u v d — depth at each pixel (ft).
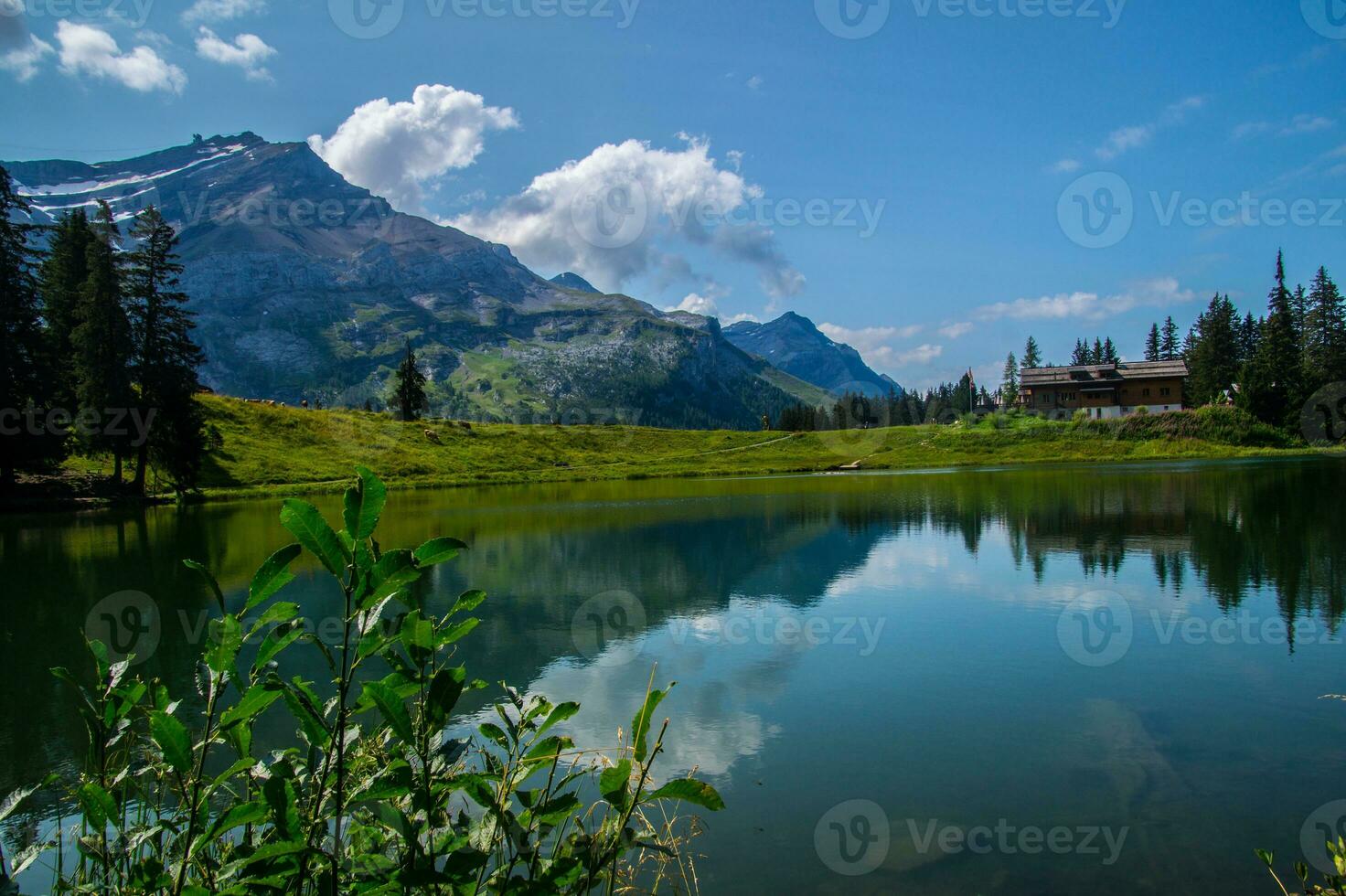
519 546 64.08
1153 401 278.46
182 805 6.14
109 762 9.25
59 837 7.53
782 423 391.04
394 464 168.14
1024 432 225.35
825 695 26.55
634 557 57.62
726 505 100.01
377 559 5.45
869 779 20.06
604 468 189.47
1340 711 24.48
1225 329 272.92
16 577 51.01
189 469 120.37
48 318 133.08
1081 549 56.24
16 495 105.50
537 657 31.50
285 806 5.51
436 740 6.46
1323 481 108.06
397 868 5.71
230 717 5.49
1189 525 67.00
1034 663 29.91
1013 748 22.00
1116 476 132.36
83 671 30.30
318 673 29.04
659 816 17.79
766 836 17.06
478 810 10.26
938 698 26.21
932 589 44.11
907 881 15.29
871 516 82.38
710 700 26.12
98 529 78.54
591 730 23.35
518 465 187.62
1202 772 20.45
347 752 7.10
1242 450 202.39
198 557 58.29
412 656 5.55
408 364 227.81
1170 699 25.85
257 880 5.63
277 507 108.37
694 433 246.06
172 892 5.62
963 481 136.46
